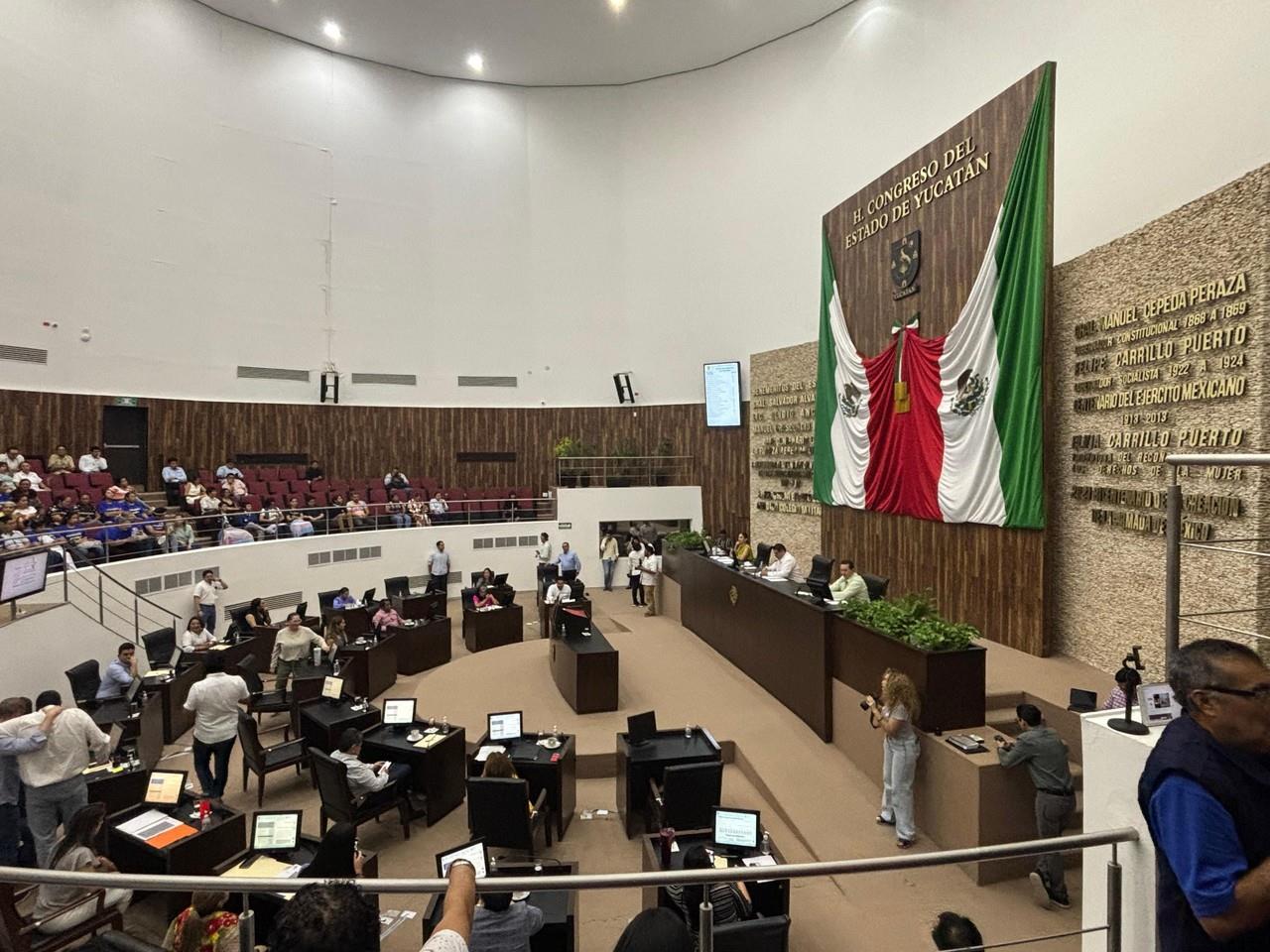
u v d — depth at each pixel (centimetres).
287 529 1534
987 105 953
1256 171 624
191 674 995
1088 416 848
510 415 2062
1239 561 636
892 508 1175
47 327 1415
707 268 1977
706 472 1964
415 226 1991
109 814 633
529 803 609
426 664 1262
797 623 859
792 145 1784
